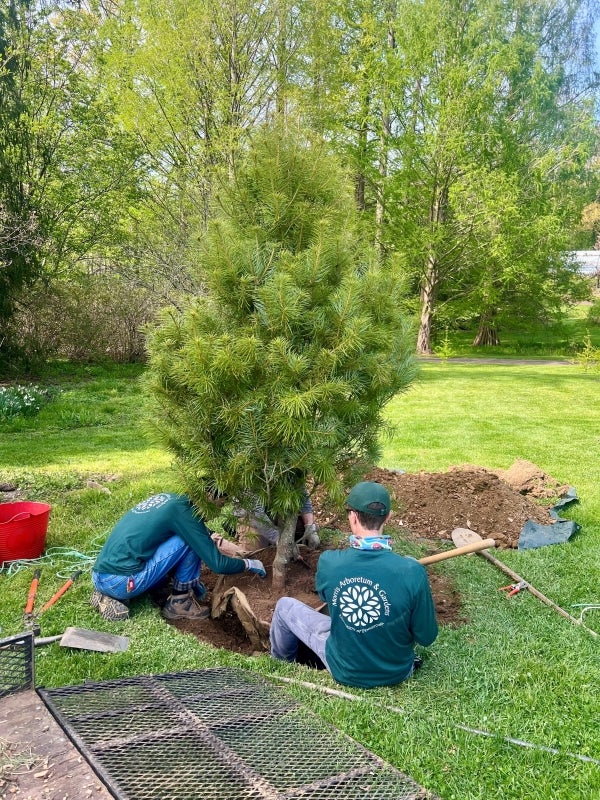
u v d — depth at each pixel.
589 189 31.42
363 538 3.18
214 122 15.06
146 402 3.99
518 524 5.82
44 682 3.21
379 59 23.14
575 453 9.30
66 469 8.13
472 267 27.09
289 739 2.60
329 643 3.32
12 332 17.02
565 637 3.84
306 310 3.70
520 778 2.57
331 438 3.63
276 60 15.86
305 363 3.50
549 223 23.34
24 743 2.29
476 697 3.16
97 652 3.54
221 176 4.25
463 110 22.92
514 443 9.95
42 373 17.50
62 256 21.02
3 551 4.78
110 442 10.18
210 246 3.75
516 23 27.89
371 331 3.65
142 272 18.14
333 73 17.09
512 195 22.59
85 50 20.22
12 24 17.62
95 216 21.59
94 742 2.36
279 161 4.01
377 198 25.55
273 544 4.94
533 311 32.84
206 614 4.19
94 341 18.78
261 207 4.05
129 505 6.34
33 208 17.58
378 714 2.95
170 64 14.72
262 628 3.86
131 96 15.56
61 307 18.17
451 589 4.55
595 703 3.12
